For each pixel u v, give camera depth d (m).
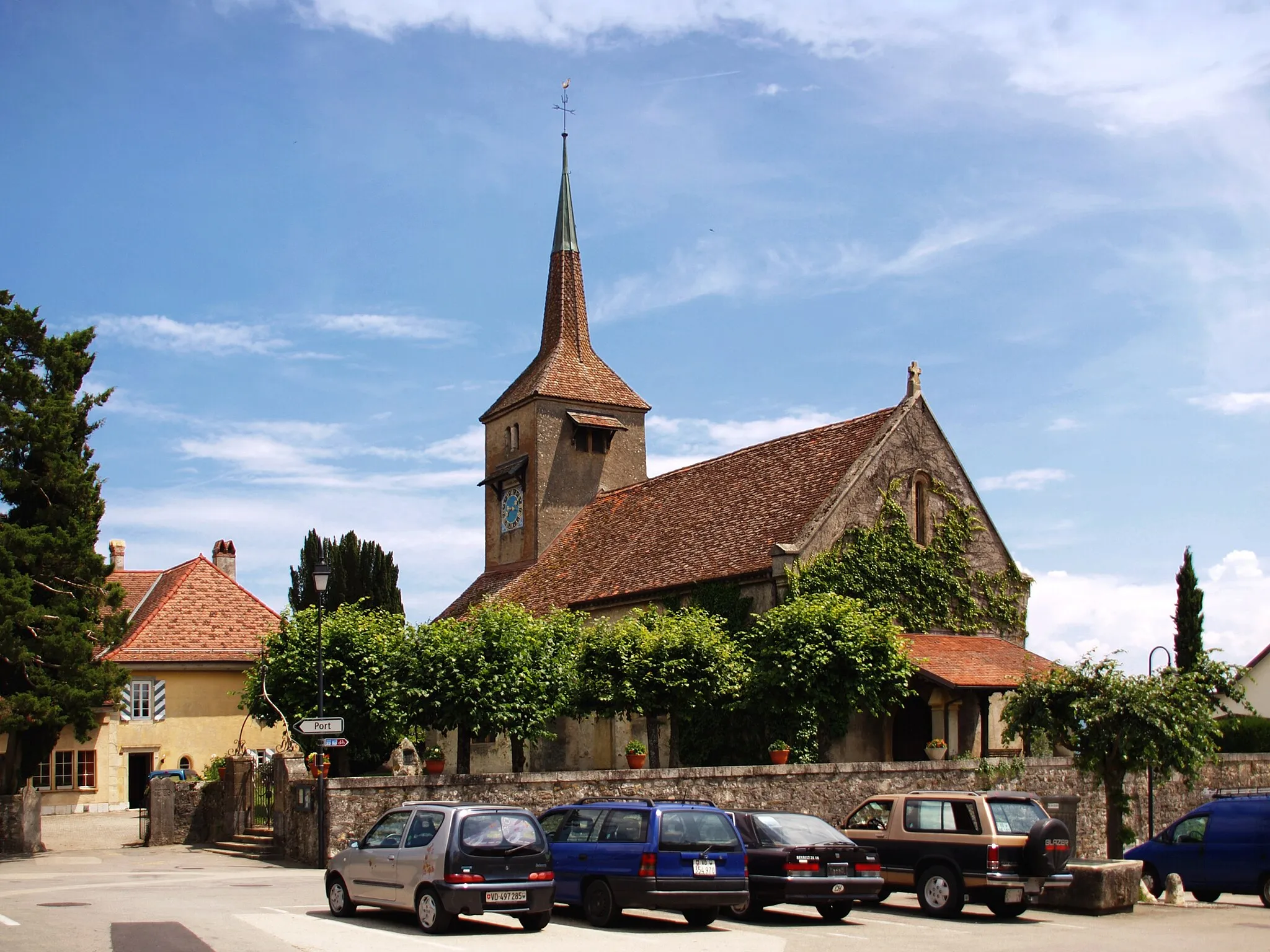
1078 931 20.12
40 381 36.16
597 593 44.28
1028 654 38.31
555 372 54.91
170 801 35.38
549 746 43.97
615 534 48.88
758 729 35.16
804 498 39.75
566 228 58.56
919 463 40.03
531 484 53.75
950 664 35.34
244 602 50.88
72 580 35.38
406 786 29.23
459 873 17.56
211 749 47.41
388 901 18.44
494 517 56.78
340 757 34.75
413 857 18.09
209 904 20.67
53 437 35.19
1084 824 35.47
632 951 16.20
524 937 17.58
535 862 18.30
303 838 29.33
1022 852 21.73
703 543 42.09
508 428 56.19
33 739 36.12
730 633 37.56
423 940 16.83
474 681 31.91
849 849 21.08
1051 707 28.39
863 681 32.84
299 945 15.71
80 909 19.66
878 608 36.97
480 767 46.34
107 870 27.94
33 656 33.50
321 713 29.89
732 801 31.34
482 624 33.66
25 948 15.12
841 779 32.66
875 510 38.66
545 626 34.88
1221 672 28.50
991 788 34.44
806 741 33.69
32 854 32.59
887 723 37.09
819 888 20.53
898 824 22.98
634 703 34.03
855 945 17.62
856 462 38.91
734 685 33.91
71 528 35.50
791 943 17.73
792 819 21.89
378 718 33.12
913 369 40.94
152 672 46.94
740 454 46.94
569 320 57.22
